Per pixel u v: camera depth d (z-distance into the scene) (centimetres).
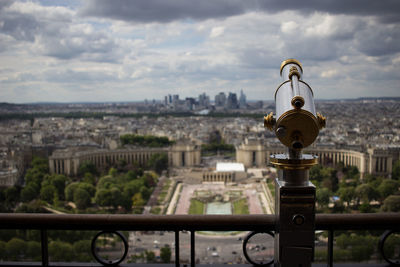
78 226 2497
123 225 2472
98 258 2605
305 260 2002
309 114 1919
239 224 2402
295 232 1998
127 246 2552
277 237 2116
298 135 1959
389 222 2362
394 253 6694
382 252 2556
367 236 7675
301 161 1962
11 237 10706
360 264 2639
